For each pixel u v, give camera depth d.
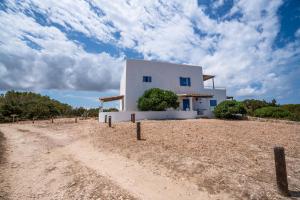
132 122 19.20
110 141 12.18
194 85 30.91
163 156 8.72
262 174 6.71
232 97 34.72
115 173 7.27
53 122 30.38
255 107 36.75
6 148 12.02
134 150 9.91
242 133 13.68
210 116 26.28
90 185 6.30
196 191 5.77
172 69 29.72
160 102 23.86
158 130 14.25
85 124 22.97
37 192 5.94
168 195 5.60
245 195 5.38
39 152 10.88
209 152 9.09
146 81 27.80
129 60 27.19
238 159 8.18
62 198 5.52
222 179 6.34
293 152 9.46
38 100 54.97
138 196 5.54
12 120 42.22
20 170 7.91
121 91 31.94
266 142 11.22
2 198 5.55
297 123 20.22
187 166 7.50
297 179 6.43
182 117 24.41
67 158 9.46
